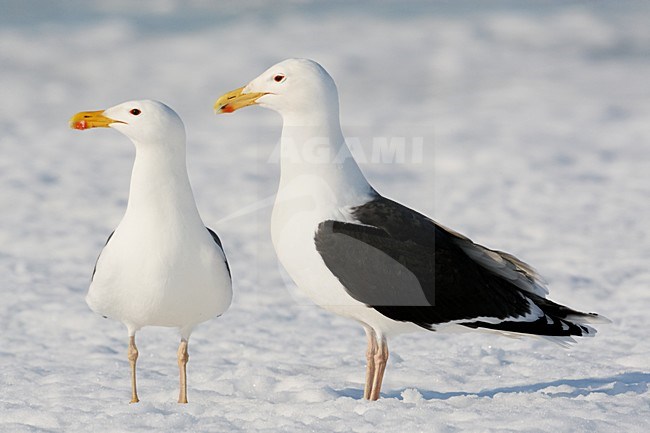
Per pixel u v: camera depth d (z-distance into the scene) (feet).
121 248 25.77
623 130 82.02
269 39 133.80
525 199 59.47
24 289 41.91
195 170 68.28
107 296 26.09
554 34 138.00
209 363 32.53
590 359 31.48
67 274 44.78
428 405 25.22
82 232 52.60
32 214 56.13
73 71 116.06
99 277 25.99
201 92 106.01
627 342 33.53
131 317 26.55
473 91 104.83
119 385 29.66
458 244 27.12
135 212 25.84
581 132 81.61
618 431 22.71
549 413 23.81
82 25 141.69
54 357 33.12
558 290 41.22
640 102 95.91
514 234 51.67
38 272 44.91
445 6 157.48
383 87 107.76
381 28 140.87
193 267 25.80
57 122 89.51
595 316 26.78
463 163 69.72
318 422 23.75
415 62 120.67
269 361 32.71
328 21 146.10
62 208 57.62
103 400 27.22
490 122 87.20
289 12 152.56
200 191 61.82
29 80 111.24
